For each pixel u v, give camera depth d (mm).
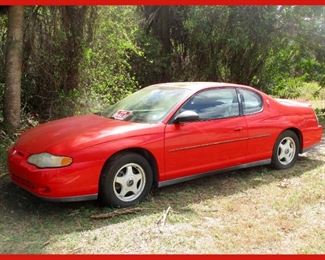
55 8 9398
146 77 13969
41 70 9523
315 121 7160
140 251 3994
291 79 16641
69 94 9719
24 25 9109
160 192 5617
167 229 4488
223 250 4027
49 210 4965
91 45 10008
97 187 4805
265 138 6359
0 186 5699
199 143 5562
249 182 6098
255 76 14578
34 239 4219
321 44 13000
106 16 10234
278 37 13086
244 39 12797
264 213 4953
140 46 13320
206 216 4855
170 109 5469
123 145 4926
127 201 5051
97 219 4707
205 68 14023
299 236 4344
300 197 5457
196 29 13273
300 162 7215
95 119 5660
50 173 4574
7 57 7734
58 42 9547
